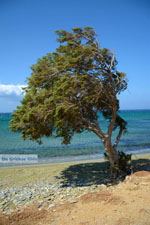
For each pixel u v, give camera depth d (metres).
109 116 23.97
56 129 22.41
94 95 20.42
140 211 12.56
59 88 19.75
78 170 26.30
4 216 13.70
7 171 27.06
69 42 21.16
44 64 21.83
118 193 15.08
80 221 12.09
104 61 20.89
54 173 25.56
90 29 21.22
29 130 21.53
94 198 14.45
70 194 17.94
